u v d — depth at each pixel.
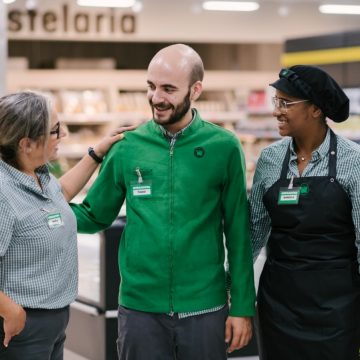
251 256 3.09
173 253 2.95
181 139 3.00
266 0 11.39
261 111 11.12
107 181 3.15
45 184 2.82
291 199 3.05
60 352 2.91
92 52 11.67
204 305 2.97
